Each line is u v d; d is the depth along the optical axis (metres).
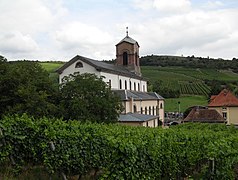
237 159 12.25
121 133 17.17
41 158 15.38
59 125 17.31
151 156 13.51
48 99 36.22
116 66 77.94
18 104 31.28
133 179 11.99
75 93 37.03
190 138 18.09
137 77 81.25
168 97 132.62
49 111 33.66
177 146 16.05
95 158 15.48
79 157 15.17
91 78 38.66
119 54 82.56
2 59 35.31
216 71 189.88
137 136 15.38
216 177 11.81
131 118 56.91
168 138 16.34
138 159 12.55
